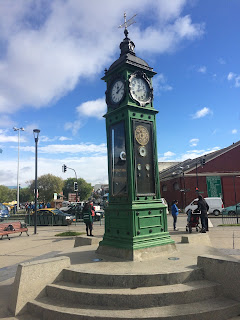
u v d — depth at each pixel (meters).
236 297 4.26
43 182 51.47
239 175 33.44
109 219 6.59
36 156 16.34
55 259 5.05
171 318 3.75
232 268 4.36
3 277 6.50
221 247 8.99
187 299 4.18
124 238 6.02
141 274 4.50
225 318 3.95
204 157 37.03
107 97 7.19
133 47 7.10
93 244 8.27
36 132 16.36
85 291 4.36
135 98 6.61
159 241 6.12
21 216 31.03
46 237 13.67
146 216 6.14
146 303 4.08
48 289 4.76
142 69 6.91
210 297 4.36
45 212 21.55
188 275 4.64
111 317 3.79
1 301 4.96
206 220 13.39
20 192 92.94
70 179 87.56
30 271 4.67
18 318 4.29
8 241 12.80
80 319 3.90
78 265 5.30
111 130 7.11
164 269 4.77
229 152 33.97
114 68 6.96
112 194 6.68
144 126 6.77
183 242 8.04
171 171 40.84
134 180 6.21
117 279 4.53
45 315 4.20
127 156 6.33
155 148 6.87
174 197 36.06
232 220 20.73
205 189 33.16
